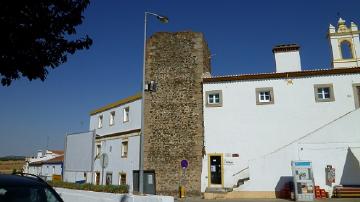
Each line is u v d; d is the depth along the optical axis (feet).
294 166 61.11
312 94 73.15
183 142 77.00
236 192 67.56
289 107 73.67
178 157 76.43
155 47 84.38
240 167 73.00
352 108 70.54
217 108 77.20
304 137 67.51
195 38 83.10
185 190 73.82
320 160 65.98
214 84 78.84
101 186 50.08
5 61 18.71
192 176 74.43
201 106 78.38
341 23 101.19
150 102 81.41
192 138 76.69
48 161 155.02
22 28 18.53
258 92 76.02
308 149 66.80
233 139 74.69
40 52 19.81
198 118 77.66
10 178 22.08
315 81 73.72
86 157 75.20
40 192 21.48
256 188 67.00
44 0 19.22
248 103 75.92
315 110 72.23
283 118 73.36
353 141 65.31
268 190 66.44
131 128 90.27
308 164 60.59
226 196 67.72
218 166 74.43
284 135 72.43
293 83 74.74
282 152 67.56
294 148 67.26
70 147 82.53
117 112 100.42
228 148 74.49
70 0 20.13
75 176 112.98
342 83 72.28
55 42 20.40
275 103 74.54
